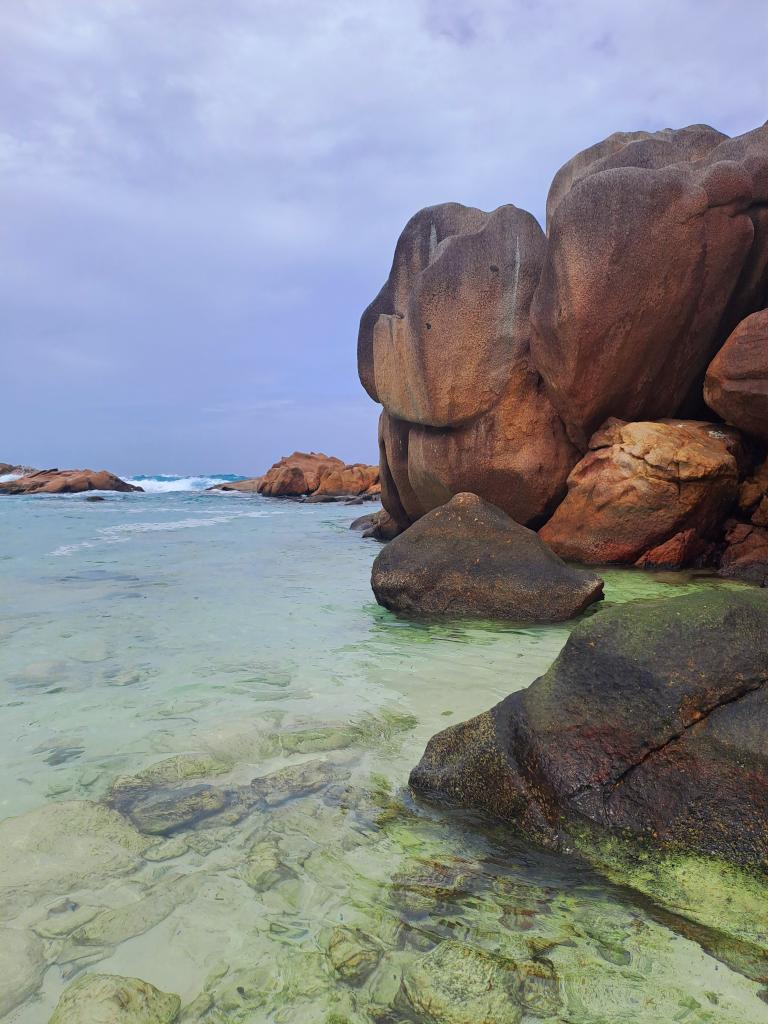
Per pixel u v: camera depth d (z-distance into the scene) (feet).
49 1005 5.81
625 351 33.42
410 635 19.48
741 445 32.86
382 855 8.15
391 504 47.60
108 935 6.73
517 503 38.83
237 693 14.14
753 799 7.74
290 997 5.94
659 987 6.03
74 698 13.83
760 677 8.62
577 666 9.77
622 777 8.49
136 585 27.20
